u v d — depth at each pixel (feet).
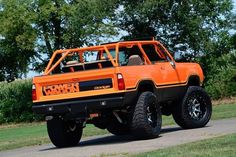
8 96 126.11
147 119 42.88
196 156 28.91
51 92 43.65
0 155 43.98
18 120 125.08
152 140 42.14
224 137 35.99
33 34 137.28
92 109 42.42
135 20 123.75
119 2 123.85
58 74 43.42
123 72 41.86
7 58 151.43
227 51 125.80
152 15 120.98
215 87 116.57
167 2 118.01
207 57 122.93
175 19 121.19
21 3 139.13
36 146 50.65
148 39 49.85
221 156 28.35
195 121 50.21
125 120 44.86
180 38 123.03
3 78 153.07
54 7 134.10
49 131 45.68
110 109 43.29
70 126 46.14
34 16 135.54
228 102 109.29
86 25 130.41
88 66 45.93
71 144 46.52
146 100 42.93
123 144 41.32
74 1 139.64
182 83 49.29
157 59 49.16
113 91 41.57
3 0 140.46
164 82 46.83
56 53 47.19
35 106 43.91
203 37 122.42
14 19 138.72
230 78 117.29
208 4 123.54
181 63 50.11
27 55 143.95
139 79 43.27
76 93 42.75
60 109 43.21
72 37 134.00
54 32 139.64
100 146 42.14
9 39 143.33
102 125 48.08
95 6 125.59
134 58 44.96
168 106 50.52
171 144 37.29
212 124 52.60
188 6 121.08
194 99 50.42
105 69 41.98
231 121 54.39
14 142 57.52
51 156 37.81
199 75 51.96
